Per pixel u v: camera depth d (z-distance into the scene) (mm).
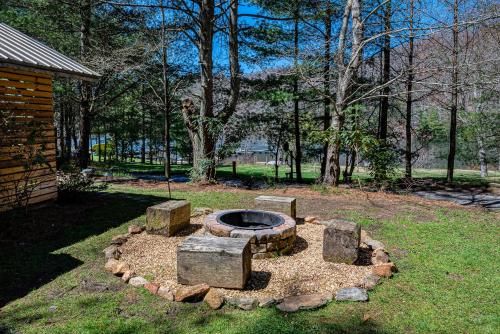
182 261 3604
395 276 3908
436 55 11578
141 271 3988
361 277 3873
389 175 11258
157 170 18359
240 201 8203
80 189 7984
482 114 16500
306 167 23062
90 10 12914
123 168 17641
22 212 6074
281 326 2854
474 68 10344
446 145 23594
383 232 5742
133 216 6500
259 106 15531
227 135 14641
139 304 3215
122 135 23562
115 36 13766
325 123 14352
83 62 12008
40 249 4637
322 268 4113
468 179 15938
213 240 3826
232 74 12250
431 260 4461
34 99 6621
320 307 3174
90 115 14930
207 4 11109
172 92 15156
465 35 12664
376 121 15711
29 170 5895
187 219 5820
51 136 7098
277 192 9781
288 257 4500
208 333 2770
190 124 11852
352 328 2842
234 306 3176
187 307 3174
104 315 3006
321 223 6145
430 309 3176
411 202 8555
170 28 12484
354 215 6961
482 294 3506
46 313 3031
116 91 17453
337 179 11016
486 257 4598
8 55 5371
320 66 11539
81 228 5617
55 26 12969
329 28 13484
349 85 10664
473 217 6988
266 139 17609
